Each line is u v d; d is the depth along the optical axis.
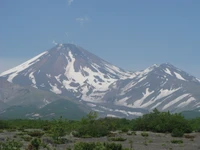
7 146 34.59
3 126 78.44
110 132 69.06
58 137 53.94
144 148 48.06
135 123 81.19
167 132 74.19
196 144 54.16
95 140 57.56
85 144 37.94
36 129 79.38
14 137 55.19
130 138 60.94
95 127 65.31
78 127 65.75
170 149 47.69
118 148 39.38
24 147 42.28
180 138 63.19
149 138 61.50
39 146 41.69
